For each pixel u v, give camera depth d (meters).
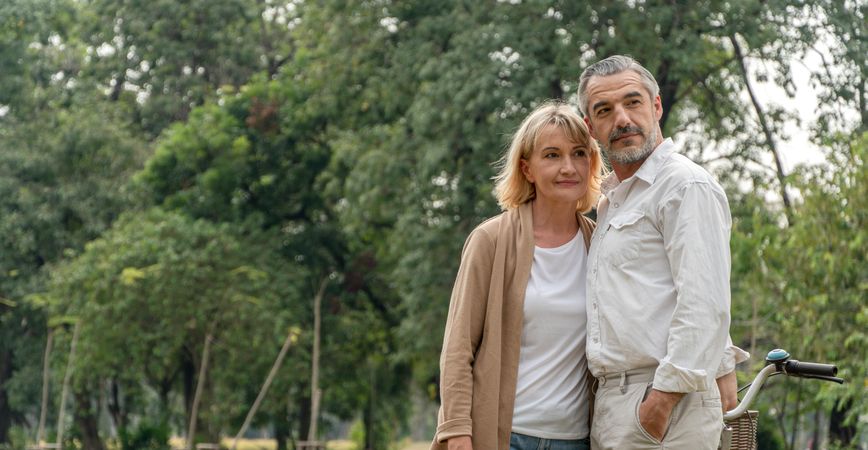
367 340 27.23
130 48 29.97
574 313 3.64
